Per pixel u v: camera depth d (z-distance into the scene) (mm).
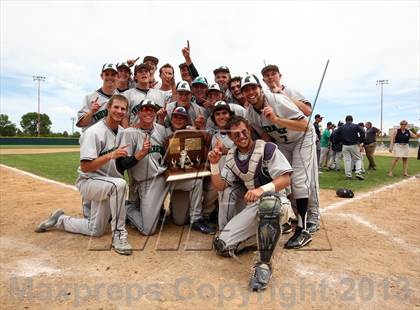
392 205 5445
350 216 4703
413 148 31703
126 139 3701
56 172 9781
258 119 3691
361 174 9102
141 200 3842
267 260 2613
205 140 3975
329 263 2973
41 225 3910
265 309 2193
